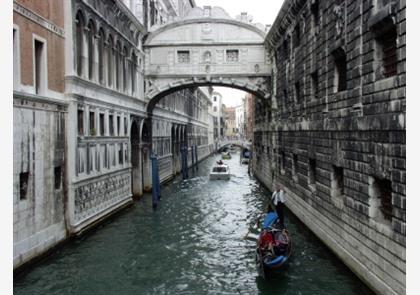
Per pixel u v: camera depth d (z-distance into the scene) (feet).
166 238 51.57
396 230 27.09
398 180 26.78
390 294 27.96
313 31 49.11
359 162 33.73
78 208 47.80
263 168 99.96
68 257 43.19
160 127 100.42
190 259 43.68
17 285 35.35
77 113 47.37
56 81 43.80
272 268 36.27
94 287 36.06
